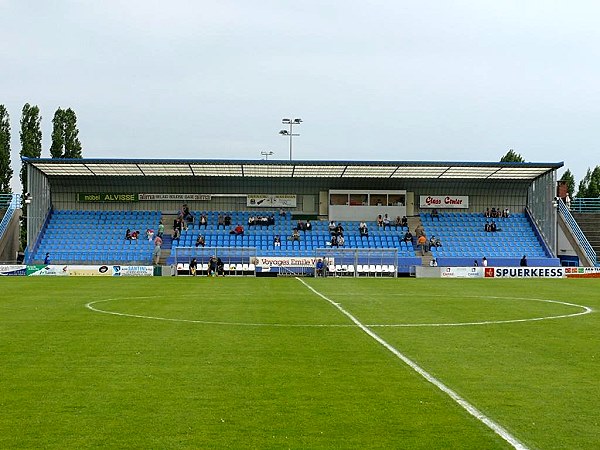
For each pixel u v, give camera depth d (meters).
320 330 20.64
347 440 9.46
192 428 10.00
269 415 10.68
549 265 64.81
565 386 12.77
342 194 71.56
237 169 66.31
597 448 9.15
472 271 59.16
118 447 9.16
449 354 16.30
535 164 64.19
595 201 77.81
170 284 44.47
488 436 9.64
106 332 19.92
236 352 16.41
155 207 71.56
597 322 23.48
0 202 72.56
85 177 70.06
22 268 57.53
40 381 13.02
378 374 13.80
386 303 30.34
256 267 60.34
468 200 73.00
